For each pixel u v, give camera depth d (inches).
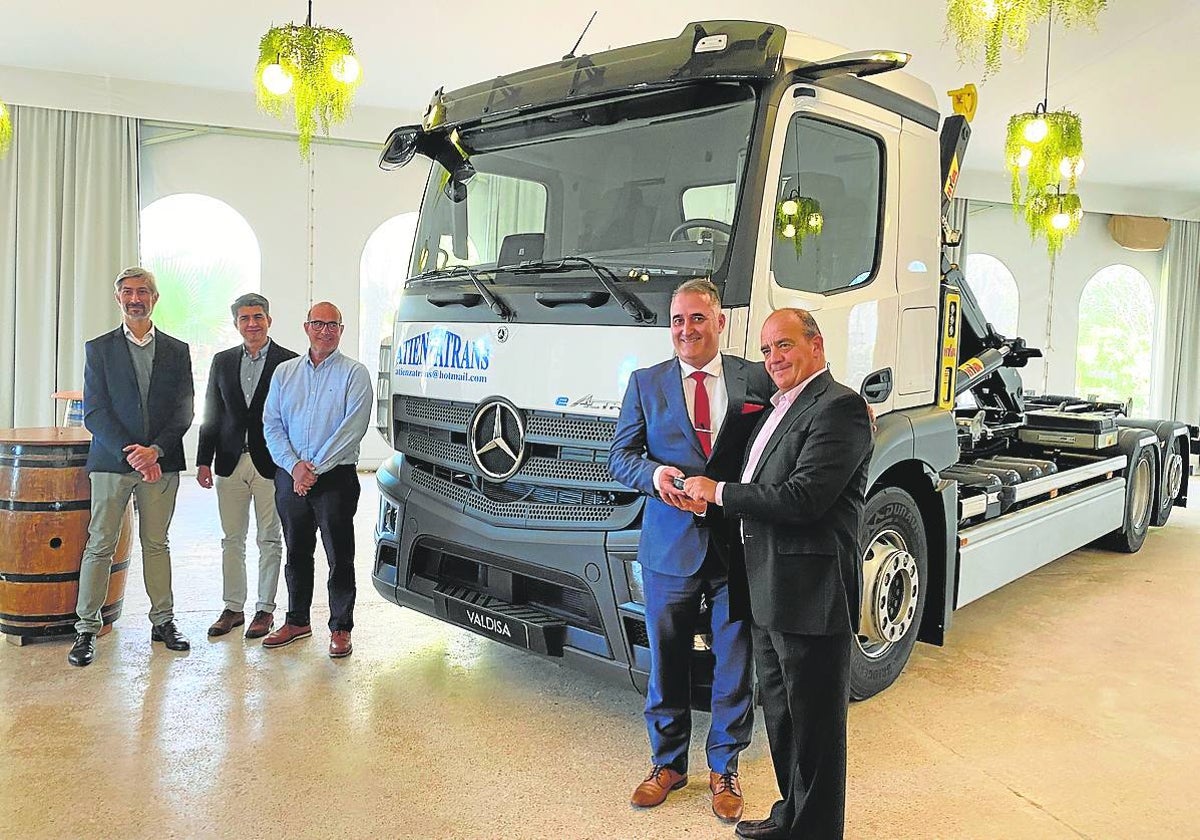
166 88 360.8
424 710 142.5
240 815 109.2
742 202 115.3
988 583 177.6
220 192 376.2
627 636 119.8
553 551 125.4
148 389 165.5
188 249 432.8
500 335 132.6
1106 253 546.6
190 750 126.3
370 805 112.3
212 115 367.9
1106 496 244.5
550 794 116.7
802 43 120.7
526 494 130.6
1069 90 377.1
